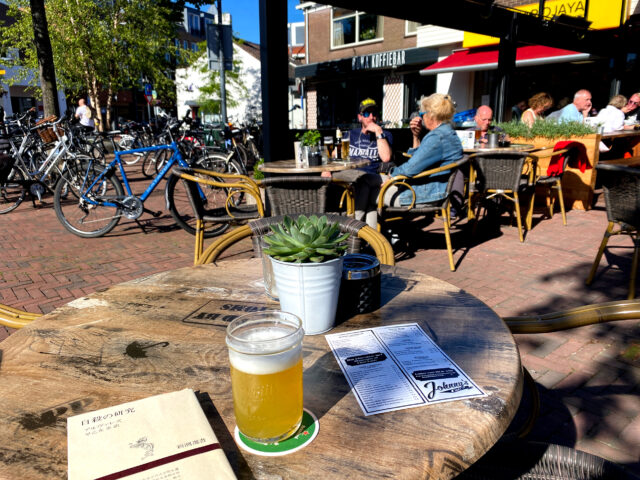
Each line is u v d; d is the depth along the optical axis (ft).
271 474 2.32
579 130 21.39
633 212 11.52
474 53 42.55
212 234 18.28
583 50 32.60
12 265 15.23
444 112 13.48
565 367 8.93
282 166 15.48
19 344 3.64
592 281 13.01
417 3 21.48
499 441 4.22
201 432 2.48
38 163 26.18
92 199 18.47
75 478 2.17
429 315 4.08
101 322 4.03
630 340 9.84
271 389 2.44
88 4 61.87
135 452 2.32
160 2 59.57
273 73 16.71
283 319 2.81
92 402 2.89
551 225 19.42
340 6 18.69
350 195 13.42
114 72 70.59
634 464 6.49
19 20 64.28
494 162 17.03
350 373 3.18
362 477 2.29
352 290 4.04
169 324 3.98
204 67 66.85
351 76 62.28
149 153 33.47
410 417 2.70
